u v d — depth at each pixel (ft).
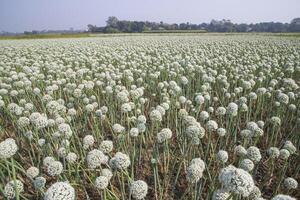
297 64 42.57
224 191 9.50
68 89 25.94
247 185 7.72
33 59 52.75
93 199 14.48
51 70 35.68
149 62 44.52
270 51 63.00
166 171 16.19
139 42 94.94
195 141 14.64
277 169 17.29
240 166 11.62
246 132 15.58
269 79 34.71
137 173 16.15
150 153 18.80
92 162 11.12
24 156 18.43
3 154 10.10
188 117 16.22
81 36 190.08
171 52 61.16
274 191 14.92
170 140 20.68
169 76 34.94
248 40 103.96
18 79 31.63
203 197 14.33
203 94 25.82
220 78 31.01
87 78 33.30
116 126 16.78
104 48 72.23
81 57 49.83
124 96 19.66
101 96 29.66
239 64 40.83
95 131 21.75
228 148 19.25
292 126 23.07
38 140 16.17
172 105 23.38
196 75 36.76
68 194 7.75
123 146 18.11
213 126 15.34
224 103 27.14
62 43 99.45
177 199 14.65
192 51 61.93
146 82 35.35
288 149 15.15
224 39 113.70
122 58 47.29
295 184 12.56
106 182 10.59
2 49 76.33
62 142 14.64
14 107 18.35
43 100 21.27
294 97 24.67
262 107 24.79
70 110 19.21
